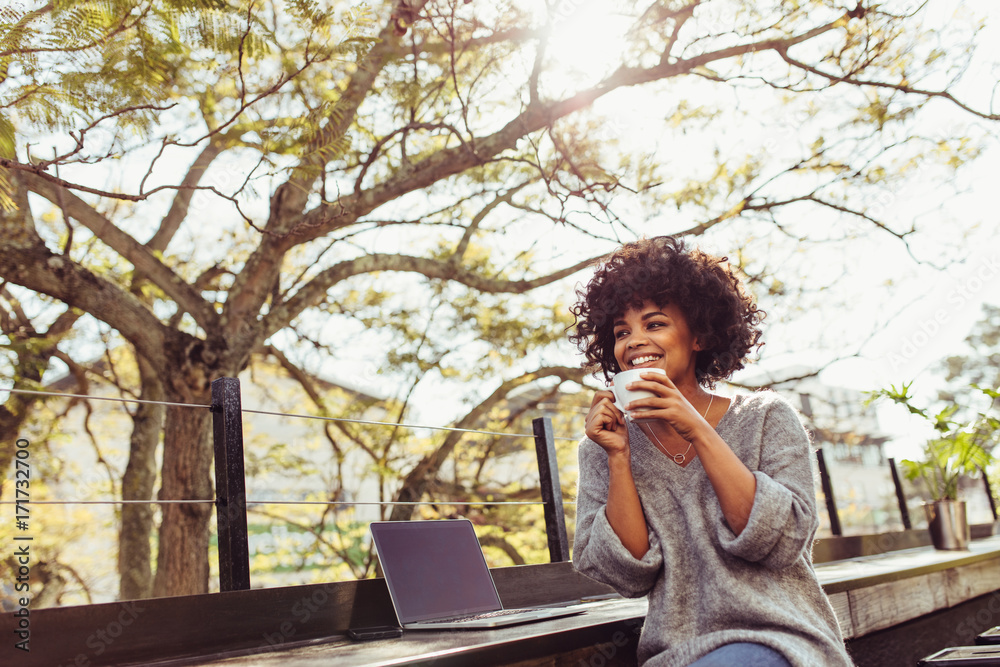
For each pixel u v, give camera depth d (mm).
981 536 4812
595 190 5238
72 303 5348
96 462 8500
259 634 1552
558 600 2309
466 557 1989
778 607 1202
